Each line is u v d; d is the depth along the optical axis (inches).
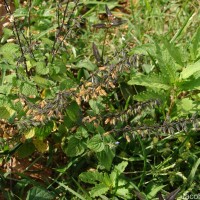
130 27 42.5
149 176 34.4
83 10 45.1
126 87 37.4
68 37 34.9
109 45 41.5
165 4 45.0
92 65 37.7
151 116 36.2
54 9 41.0
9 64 34.7
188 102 34.9
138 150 35.0
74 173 34.6
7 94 32.2
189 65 34.1
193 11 42.4
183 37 41.9
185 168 34.7
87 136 33.2
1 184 33.7
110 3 45.1
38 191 32.4
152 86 34.1
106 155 32.6
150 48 37.3
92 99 33.6
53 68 33.5
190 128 33.9
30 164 35.0
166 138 34.9
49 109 31.0
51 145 35.1
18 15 40.1
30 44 34.2
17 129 32.7
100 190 32.5
